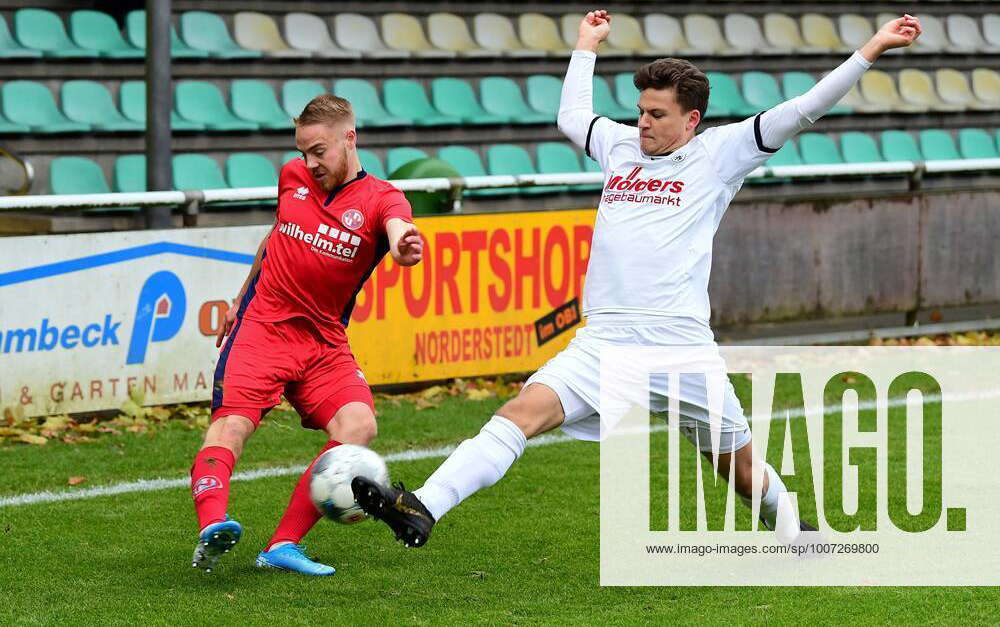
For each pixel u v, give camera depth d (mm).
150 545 18312
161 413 26422
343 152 16391
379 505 14820
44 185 37781
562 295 31016
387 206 16375
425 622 15055
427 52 45281
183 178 38531
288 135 41469
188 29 42406
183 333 26844
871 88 53406
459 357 29734
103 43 41031
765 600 16078
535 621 15141
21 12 40375
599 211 16891
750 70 51438
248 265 27469
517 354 30484
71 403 25656
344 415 16781
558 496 21203
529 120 44750
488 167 43094
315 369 17031
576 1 49781
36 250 24984
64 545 18297
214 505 15711
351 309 17266
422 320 29156
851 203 35156
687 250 16281
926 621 15203
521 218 30203
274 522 19641
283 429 25797
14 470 22453
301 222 16641
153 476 22297
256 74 42531
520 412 16000
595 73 48156
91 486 21609
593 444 24750
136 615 15211
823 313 35062
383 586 16531
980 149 52625
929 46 55812
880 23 55625
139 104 40156
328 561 17641
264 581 16672
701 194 16297
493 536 18953
